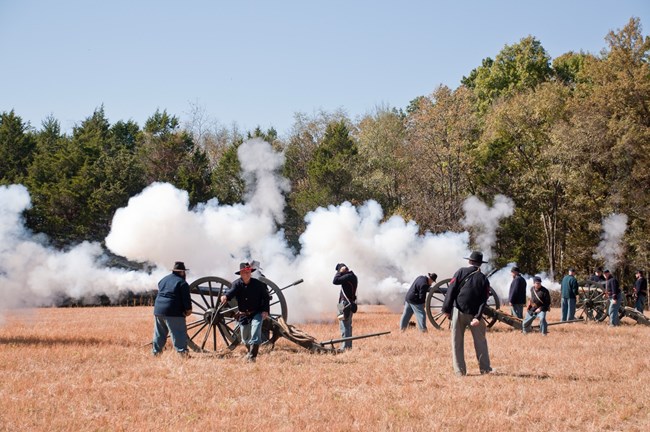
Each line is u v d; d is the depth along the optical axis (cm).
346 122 6281
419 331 1783
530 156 4794
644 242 4112
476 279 1099
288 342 1453
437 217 4666
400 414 809
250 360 1185
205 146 6538
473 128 5009
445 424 777
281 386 965
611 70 4334
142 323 2002
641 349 1491
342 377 1041
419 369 1135
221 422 751
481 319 1098
